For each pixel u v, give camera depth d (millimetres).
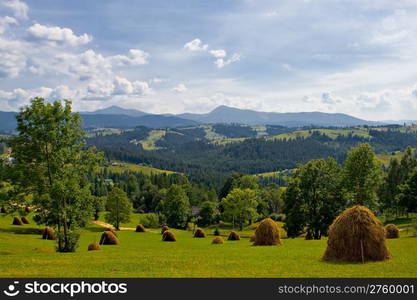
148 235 76188
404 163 89938
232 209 102250
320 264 23828
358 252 23969
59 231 36344
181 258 29453
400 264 22828
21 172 33062
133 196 166250
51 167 34094
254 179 126500
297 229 60250
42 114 33656
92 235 69562
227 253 33625
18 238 54188
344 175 61906
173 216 109875
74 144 35719
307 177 60344
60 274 21984
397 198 69188
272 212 143125
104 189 173250
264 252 33594
